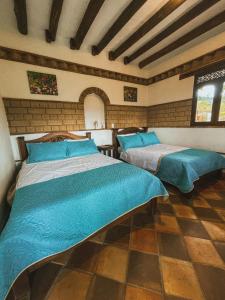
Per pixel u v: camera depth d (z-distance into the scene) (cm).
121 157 336
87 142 293
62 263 127
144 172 169
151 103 412
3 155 185
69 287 109
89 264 125
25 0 183
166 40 285
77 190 131
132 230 163
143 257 130
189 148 307
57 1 178
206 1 191
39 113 277
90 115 343
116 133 365
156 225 169
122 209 143
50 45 269
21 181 160
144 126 425
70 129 311
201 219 176
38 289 108
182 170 220
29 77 261
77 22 231
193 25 241
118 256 132
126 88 378
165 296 102
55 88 286
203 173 236
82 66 307
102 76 336
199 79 303
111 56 327
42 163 225
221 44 260
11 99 250
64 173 177
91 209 124
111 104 358
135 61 361
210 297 100
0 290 84
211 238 149
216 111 287
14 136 259
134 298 101
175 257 129
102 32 254
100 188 134
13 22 229
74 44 277
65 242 112
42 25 238
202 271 117
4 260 86
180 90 340
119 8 203
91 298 102
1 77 240
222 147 285
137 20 228
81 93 315
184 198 222
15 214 104
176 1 187
